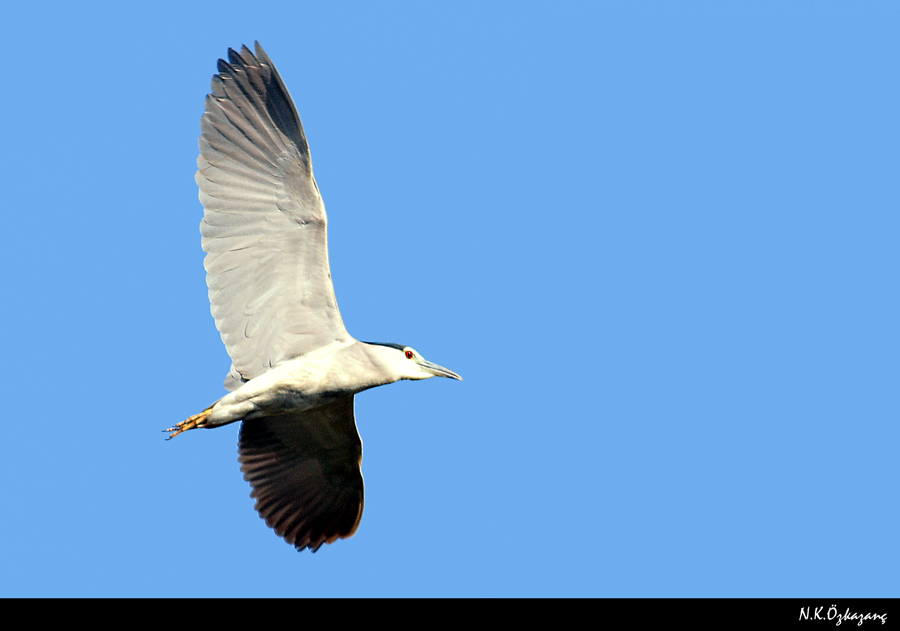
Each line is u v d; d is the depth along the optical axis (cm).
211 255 1296
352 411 1455
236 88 1287
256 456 1512
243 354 1322
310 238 1290
